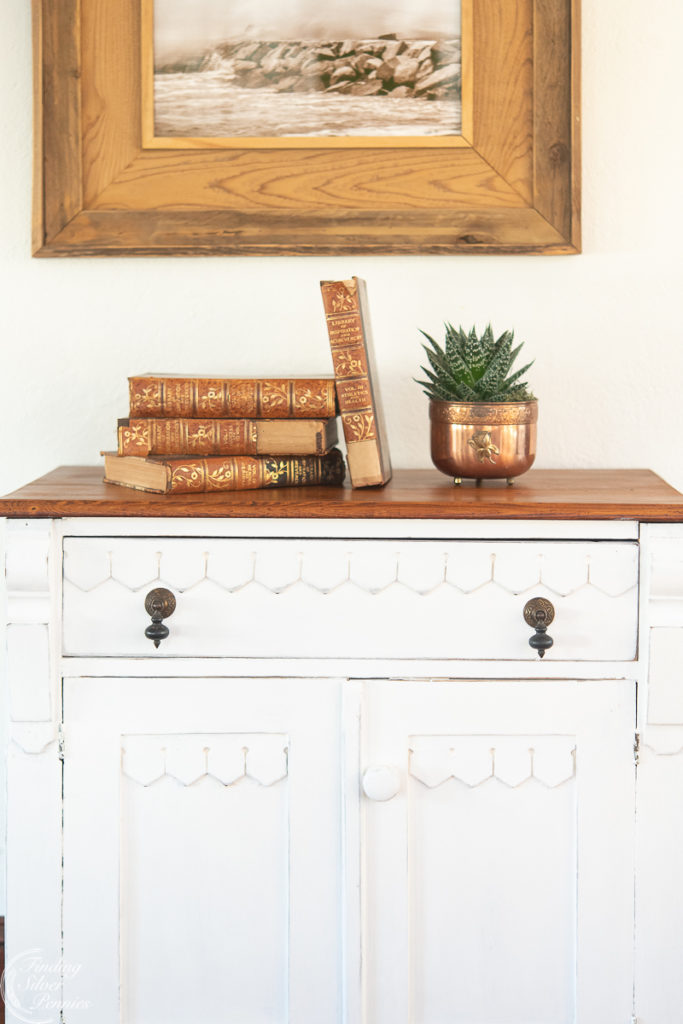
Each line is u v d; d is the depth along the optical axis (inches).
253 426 49.6
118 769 46.4
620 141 57.2
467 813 46.3
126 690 46.1
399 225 56.9
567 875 46.3
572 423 58.9
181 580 45.6
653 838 45.9
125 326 58.9
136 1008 47.3
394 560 45.4
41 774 46.4
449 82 56.6
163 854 46.8
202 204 57.2
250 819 46.7
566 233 56.7
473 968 46.8
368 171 56.9
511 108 56.4
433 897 46.6
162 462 47.4
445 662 45.8
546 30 55.7
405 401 59.0
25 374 59.1
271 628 45.8
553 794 46.1
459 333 50.9
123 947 47.1
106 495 46.8
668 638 44.6
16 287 58.5
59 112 56.5
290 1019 46.9
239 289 58.6
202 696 46.1
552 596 45.3
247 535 45.5
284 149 56.9
